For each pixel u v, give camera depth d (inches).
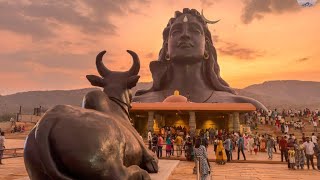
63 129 140.9
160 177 209.3
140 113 1325.0
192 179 413.4
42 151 136.3
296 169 569.9
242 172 518.3
